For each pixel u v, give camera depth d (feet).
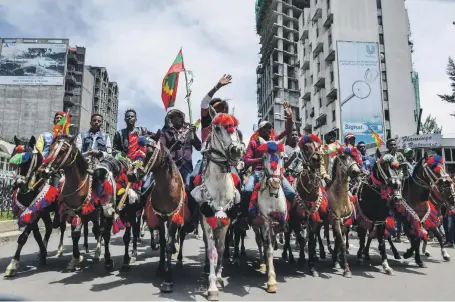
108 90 242.37
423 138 64.49
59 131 19.74
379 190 20.81
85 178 18.78
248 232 41.65
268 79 206.90
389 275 19.77
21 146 19.20
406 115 108.99
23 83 169.99
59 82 171.53
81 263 21.04
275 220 17.02
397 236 33.71
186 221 18.49
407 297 15.60
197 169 18.76
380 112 105.50
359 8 111.65
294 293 16.07
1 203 34.35
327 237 27.43
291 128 20.98
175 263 22.18
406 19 120.47
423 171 22.72
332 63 112.88
